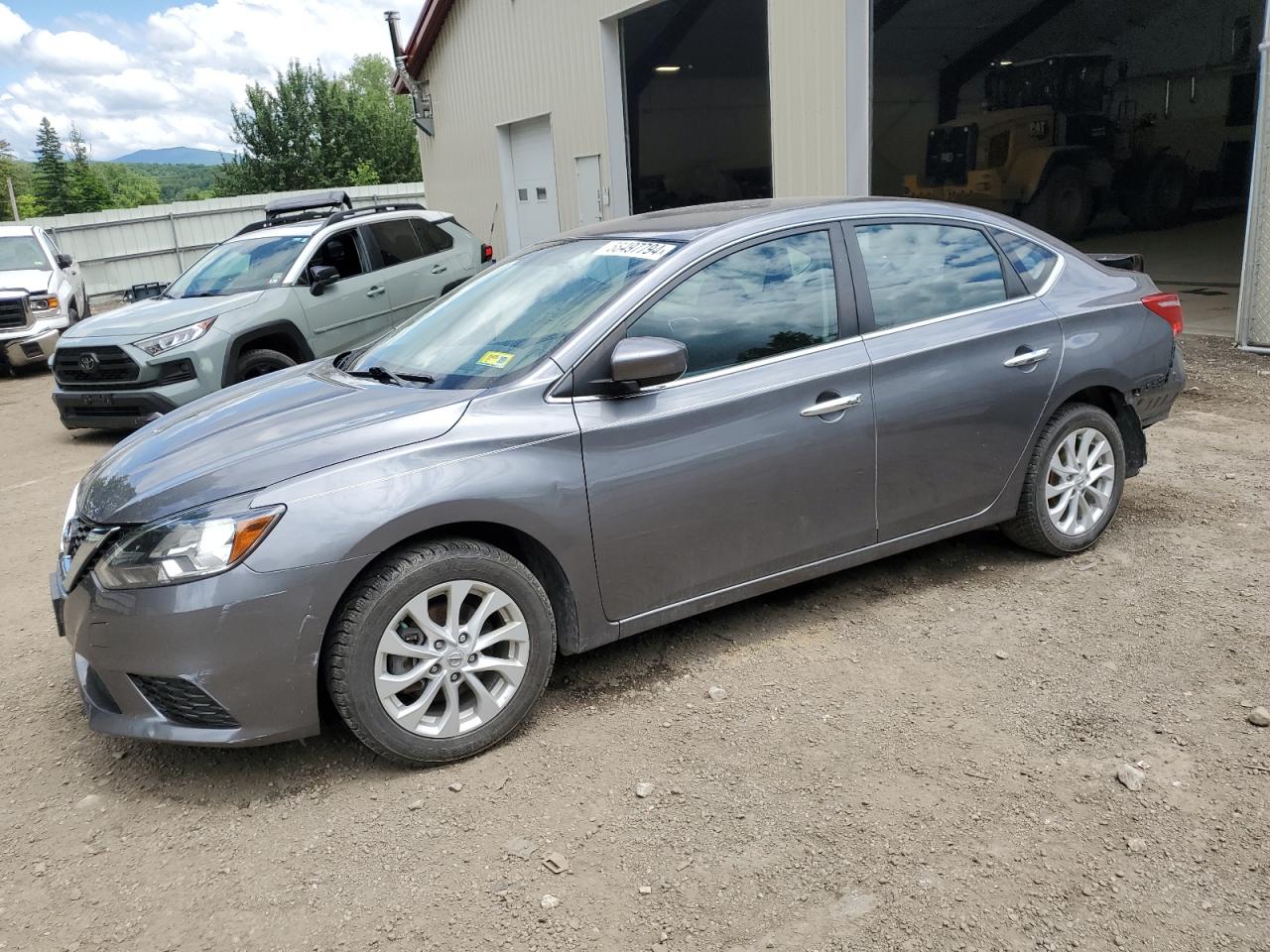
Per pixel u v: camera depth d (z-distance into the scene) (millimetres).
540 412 3188
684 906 2445
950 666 3541
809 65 9672
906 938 2301
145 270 24109
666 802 2861
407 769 3117
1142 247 14445
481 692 3115
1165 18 17438
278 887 2609
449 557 2998
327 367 4121
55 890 2652
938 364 3850
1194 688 3307
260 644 2812
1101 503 4406
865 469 3740
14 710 3688
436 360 3674
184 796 3053
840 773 2951
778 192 10445
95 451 8234
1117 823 2658
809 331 3652
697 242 3549
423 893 2547
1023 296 4156
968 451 3980
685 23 14305
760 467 3506
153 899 2592
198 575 2777
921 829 2678
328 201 10242
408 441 3027
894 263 3893
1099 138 15672
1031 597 4051
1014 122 15180
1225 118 17344
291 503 2844
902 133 18156
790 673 3562
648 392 3330
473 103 16406
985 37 17578
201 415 3637
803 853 2609
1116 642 3646
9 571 5312
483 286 4176
